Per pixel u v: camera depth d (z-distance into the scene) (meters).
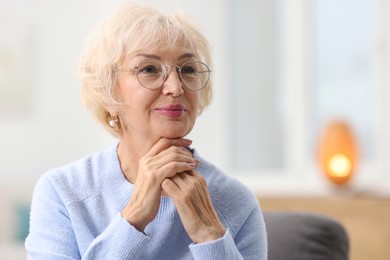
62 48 7.05
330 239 2.79
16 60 7.07
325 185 5.82
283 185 6.02
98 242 2.08
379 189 5.61
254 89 6.20
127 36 2.16
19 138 7.06
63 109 7.04
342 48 5.89
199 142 6.15
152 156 2.16
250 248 2.25
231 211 2.28
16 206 6.76
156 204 2.10
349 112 5.88
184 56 2.17
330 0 5.94
